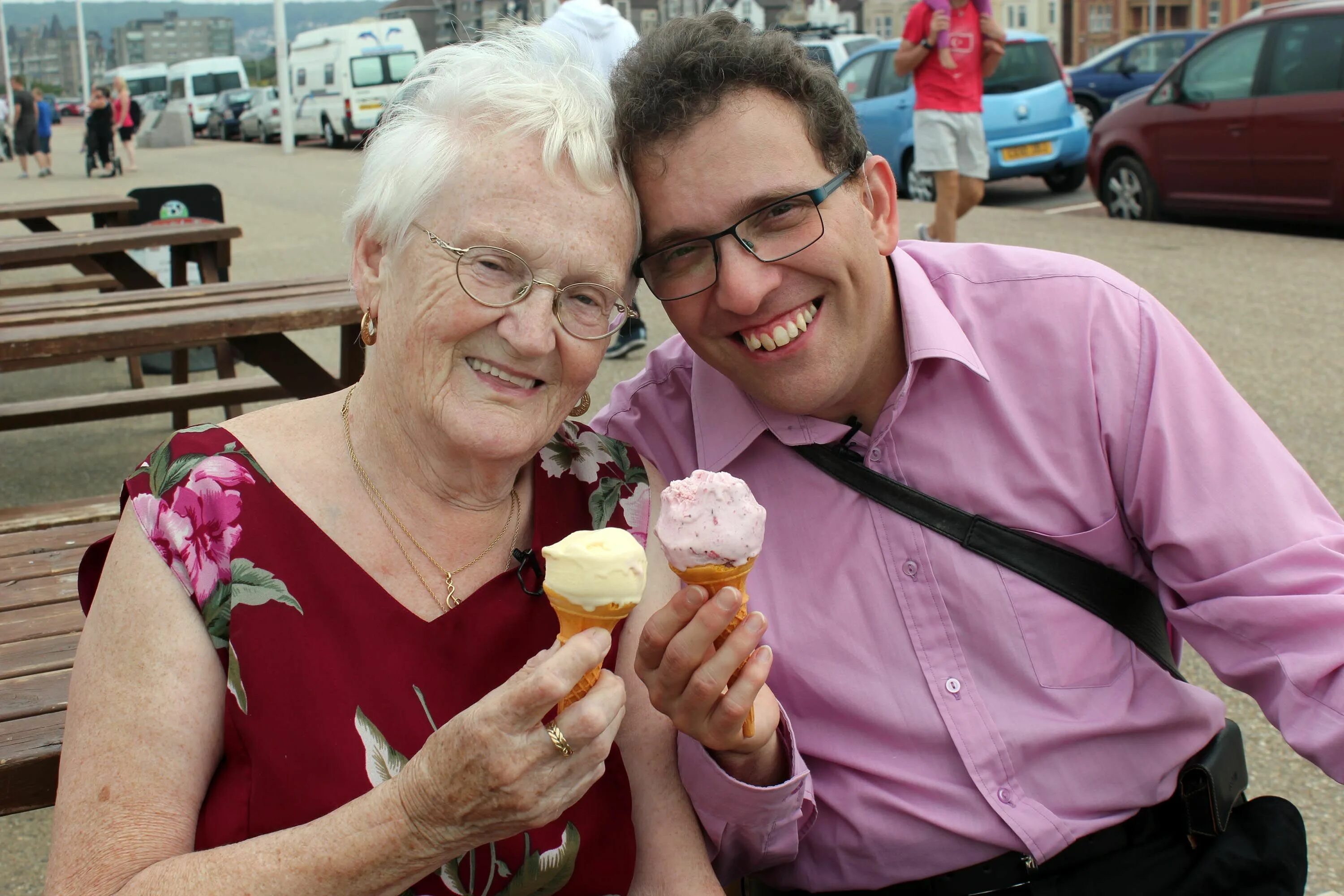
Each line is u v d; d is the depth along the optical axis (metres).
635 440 2.10
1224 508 1.77
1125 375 1.84
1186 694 1.88
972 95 8.08
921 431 1.89
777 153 1.63
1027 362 1.88
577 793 1.35
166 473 1.58
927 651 1.84
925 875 1.83
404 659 1.56
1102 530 1.87
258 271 9.54
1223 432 1.81
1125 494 1.88
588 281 1.56
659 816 1.72
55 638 2.11
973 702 1.82
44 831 2.77
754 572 1.92
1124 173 10.55
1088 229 10.08
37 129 24.34
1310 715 1.68
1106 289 1.88
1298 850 1.82
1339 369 5.73
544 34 1.66
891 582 1.85
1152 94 10.23
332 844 1.36
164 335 3.77
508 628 1.62
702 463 1.98
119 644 1.49
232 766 1.51
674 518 1.40
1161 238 9.48
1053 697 1.83
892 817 1.82
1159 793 1.84
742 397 1.95
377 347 1.62
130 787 1.43
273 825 1.46
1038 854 1.78
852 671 1.85
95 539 2.68
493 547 1.70
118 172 23.58
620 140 1.63
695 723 1.50
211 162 25.17
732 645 1.43
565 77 1.61
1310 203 9.05
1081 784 1.83
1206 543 1.78
